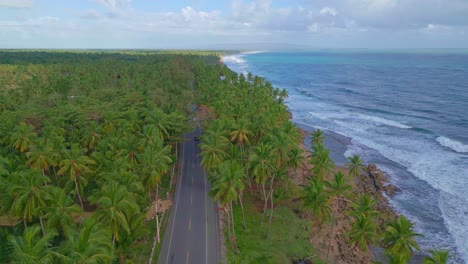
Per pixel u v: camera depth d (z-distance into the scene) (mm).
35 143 69000
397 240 43219
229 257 51781
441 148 104750
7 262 45094
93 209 62562
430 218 68000
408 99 177875
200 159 87125
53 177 73250
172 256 51094
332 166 65688
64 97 123938
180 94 125375
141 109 95000
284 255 54156
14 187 43812
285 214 65250
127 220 43000
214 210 63938
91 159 62094
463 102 164625
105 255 31672
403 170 89875
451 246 59500
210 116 105062
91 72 178375
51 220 41219
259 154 60688
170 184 73062
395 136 117562
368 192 78000
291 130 80812
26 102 115125
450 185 80938
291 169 83625
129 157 62156
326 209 52938
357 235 46625
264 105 104625
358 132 123062
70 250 30766
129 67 196875
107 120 81125
